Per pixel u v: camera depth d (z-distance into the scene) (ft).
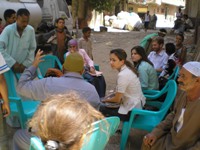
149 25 94.63
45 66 17.39
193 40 44.21
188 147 8.27
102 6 74.28
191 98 8.18
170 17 179.01
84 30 20.53
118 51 11.76
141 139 13.44
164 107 11.29
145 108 12.67
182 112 8.56
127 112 11.41
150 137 9.31
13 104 12.04
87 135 4.44
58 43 19.42
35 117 4.25
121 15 92.38
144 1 153.38
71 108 4.16
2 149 8.67
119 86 11.50
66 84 8.79
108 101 11.87
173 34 64.39
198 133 8.07
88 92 8.85
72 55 9.13
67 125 4.03
